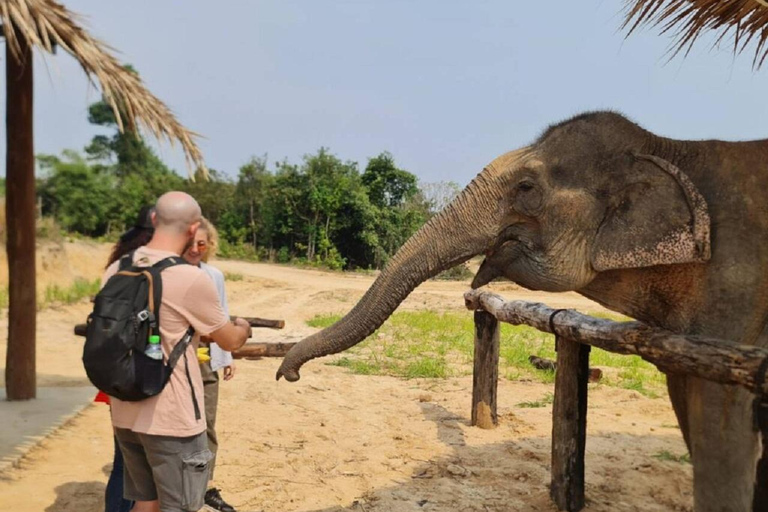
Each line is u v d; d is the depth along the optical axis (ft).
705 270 11.07
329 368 31.91
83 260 77.05
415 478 17.43
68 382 27.04
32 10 18.79
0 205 59.52
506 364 32.89
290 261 128.06
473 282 12.87
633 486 16.94
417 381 29.40
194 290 9.94
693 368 10.09
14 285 23.26
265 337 41.50
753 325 10.90
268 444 19.92
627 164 11.69
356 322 12.38
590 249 11.66
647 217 11.21
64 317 46.39
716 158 11.69
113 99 20.57
